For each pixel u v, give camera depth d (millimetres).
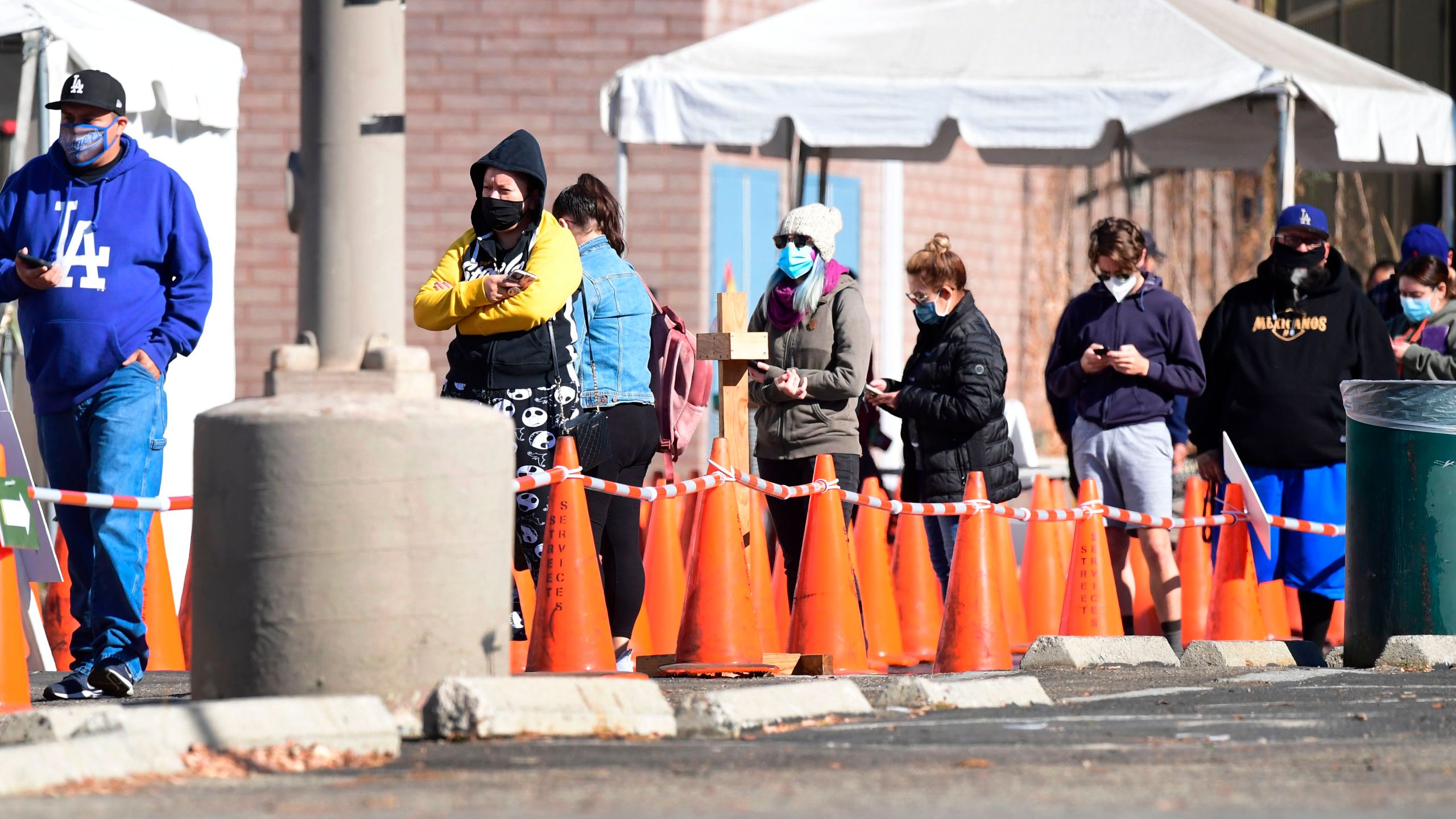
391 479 17047
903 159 48969
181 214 22734
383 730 16047
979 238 66312
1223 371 32188
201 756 15344
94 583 22203
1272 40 43531
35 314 22344
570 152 58625
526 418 23250
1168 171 66688
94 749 14672
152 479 22625
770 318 28547
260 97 57969
